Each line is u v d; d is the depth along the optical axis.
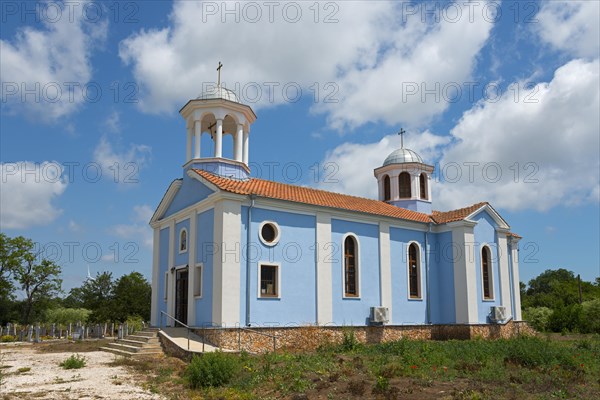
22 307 55.69
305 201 23.95
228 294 20.58
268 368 14.19
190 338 20.80
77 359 18.38
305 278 23.42
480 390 11.70
